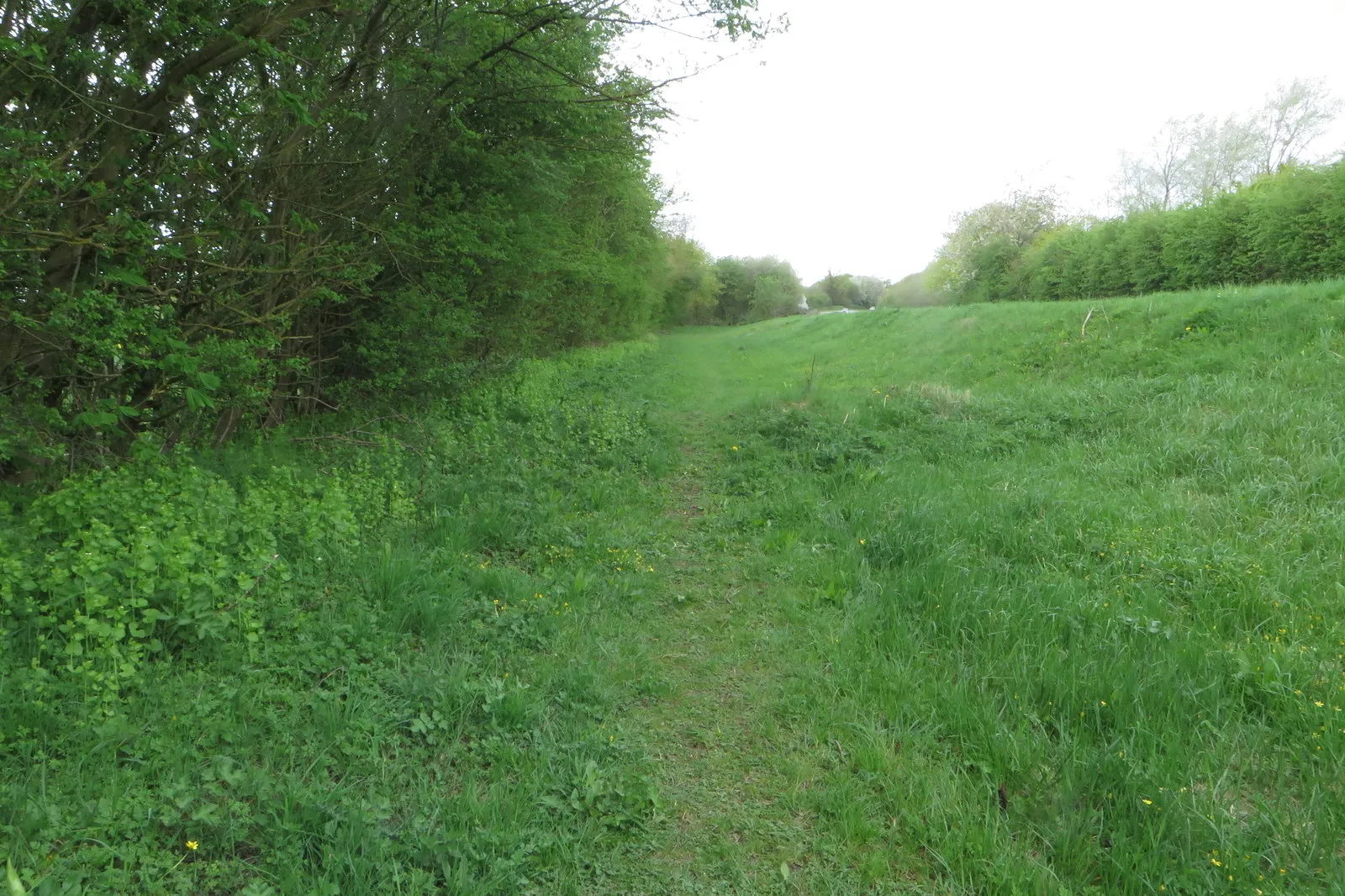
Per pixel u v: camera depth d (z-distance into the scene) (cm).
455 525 596
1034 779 316
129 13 497
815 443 927
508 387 1231
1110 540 557
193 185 585
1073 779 310
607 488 773
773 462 876
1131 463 720
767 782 329
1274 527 551
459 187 993
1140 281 1983
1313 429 690
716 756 348
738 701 394
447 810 288
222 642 377
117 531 420
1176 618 449
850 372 1661
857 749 342
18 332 495
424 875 253
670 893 267
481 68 845
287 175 710
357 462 714
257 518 482
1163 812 285
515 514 653
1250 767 321
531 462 845
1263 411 759
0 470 525
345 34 706
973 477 749
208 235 564
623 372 1884
